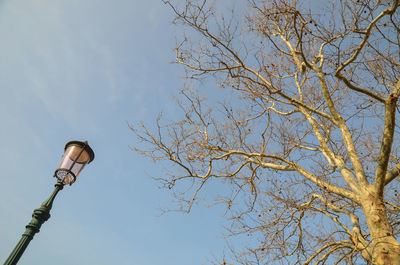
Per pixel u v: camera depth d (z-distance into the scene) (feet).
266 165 25.72
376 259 17.02
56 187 19.39
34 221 17.31
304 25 22.76
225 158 25.77
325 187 21.93
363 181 20.39
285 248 22.91
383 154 19.19
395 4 18.35
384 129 19.61
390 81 22.35
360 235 20.66
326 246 21.54
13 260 15.67
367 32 19.47
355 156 21.95
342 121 23.85
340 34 24.20
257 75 25.12
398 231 22.66
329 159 24.76
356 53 20.08
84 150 21.12
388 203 23.27
